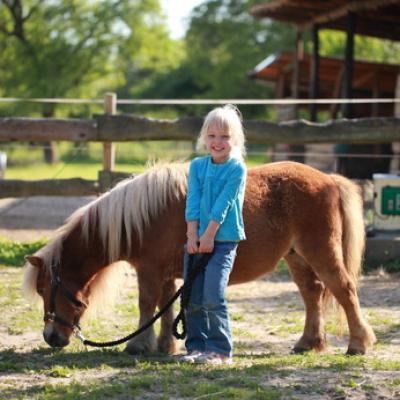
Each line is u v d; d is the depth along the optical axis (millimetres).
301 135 10211
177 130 10062
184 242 5613
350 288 5789
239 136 5355
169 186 5641
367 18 16891
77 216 5715
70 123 10047
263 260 5742
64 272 5582
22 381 4840
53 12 33844
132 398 4422
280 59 21906
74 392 4465
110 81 38531
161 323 5902
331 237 5777
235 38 47312
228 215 5258
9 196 10062
